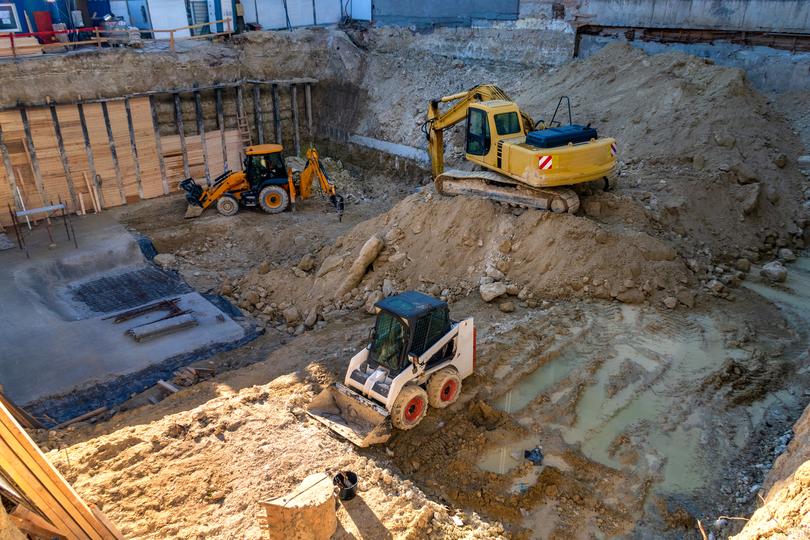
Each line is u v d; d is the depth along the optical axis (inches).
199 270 725.9
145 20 1073.5
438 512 300.4
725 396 390.9
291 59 1105.4
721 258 558.6
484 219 580.1
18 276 668.1
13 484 231.0
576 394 394.9
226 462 336.2
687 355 431.5
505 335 454.6
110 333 566.9
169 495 313.1
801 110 714.2
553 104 840.9
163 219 851.4
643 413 379.2
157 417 401.4
